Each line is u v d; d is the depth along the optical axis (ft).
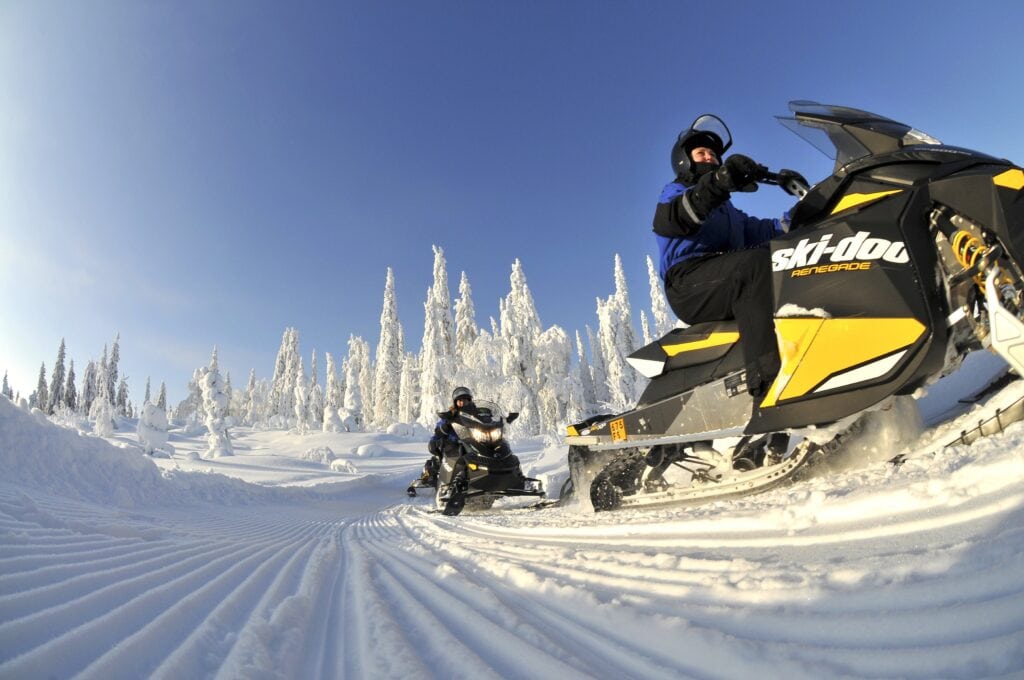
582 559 5.85
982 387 8.00
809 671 2.46
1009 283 5.92
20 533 7.58
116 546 7.97
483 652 3.49
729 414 9.11
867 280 6.85
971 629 2.41
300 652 3.98
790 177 8.28
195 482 22.70
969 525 3.69
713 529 6.17
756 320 8.11
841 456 7.80
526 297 121.29
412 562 7.88
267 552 9.46
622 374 118.32
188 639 3.99
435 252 145.89
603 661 3.11
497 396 103.81
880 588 3.08
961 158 6.51
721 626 3.23
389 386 171.22
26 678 3.02
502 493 19.79
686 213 8.81
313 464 62.64
